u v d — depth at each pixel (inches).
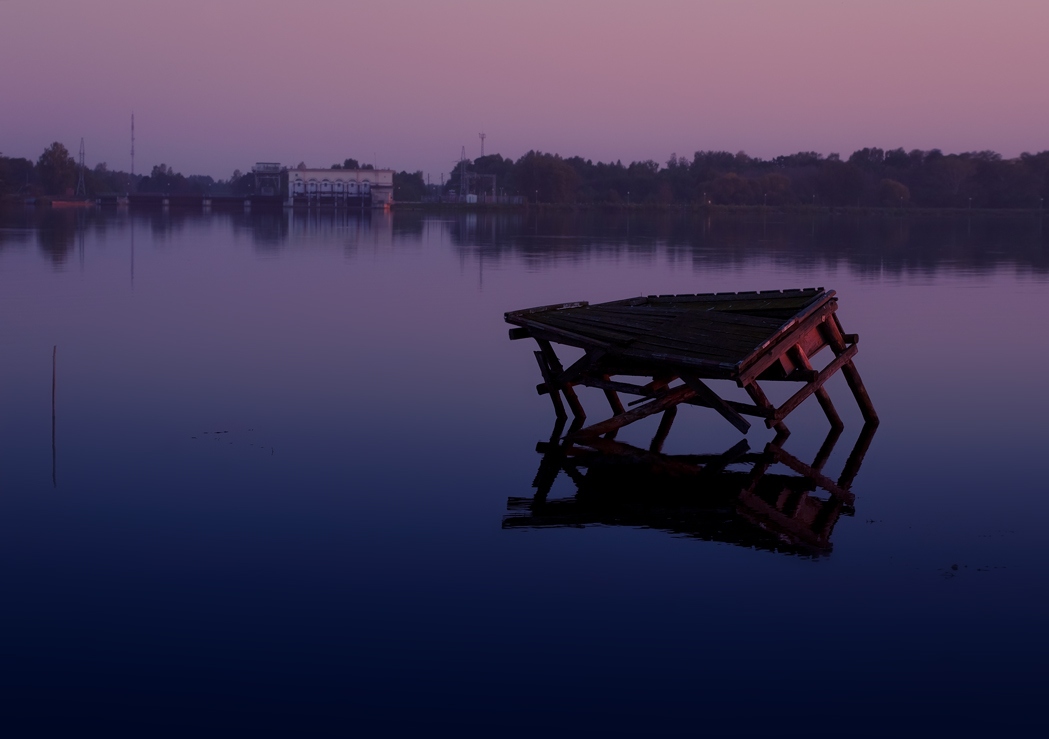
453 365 706.2
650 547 368.8
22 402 576.4
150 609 311.1
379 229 3026.6
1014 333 860.0
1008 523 396.5
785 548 368.2
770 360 511.8
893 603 320.2
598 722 254.2
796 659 285.0
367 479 446.0
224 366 688.4
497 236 2608.3
